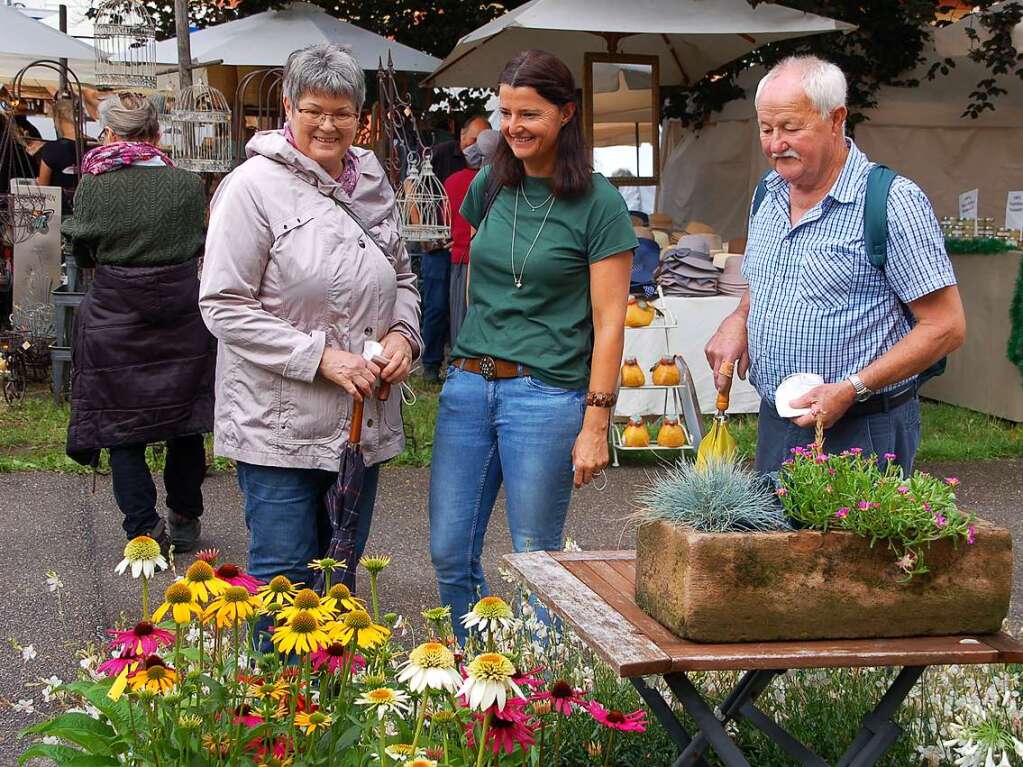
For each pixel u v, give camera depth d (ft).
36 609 14.74
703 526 7.27
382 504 20.07
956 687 10.35
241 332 9.84
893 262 9.45
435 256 29.84
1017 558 17.57
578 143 10.43
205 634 10.39
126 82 30.53
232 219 9.87
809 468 7.48
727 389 10.48
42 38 34.73
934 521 7.12
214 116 26.23
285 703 7.73
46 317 28.68
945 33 35.24
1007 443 25.02
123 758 8.05
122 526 17.11
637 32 27.35
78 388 15.07
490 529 18.84
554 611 7.86
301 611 7.20
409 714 8.29
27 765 10.12
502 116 10.36
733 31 27.86
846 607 7.17
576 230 10.47
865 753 7.47
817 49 34.42
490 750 7.18
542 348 10.68
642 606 7.72
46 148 31.78
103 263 14.90
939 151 35.50
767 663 6.82
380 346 10.16
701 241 26.76
